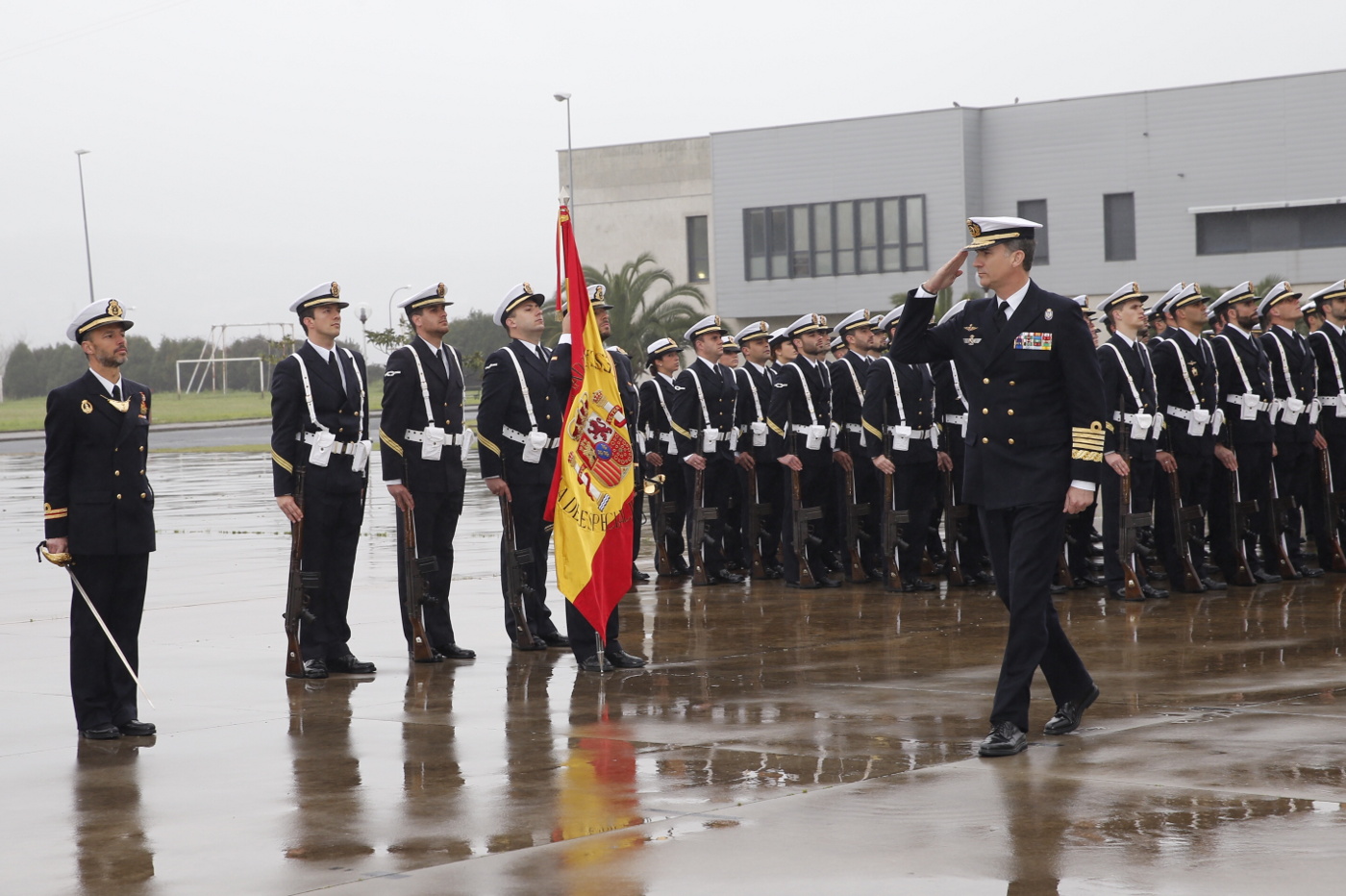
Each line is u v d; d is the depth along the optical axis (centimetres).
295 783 584
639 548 1486
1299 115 3516
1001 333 628
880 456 1120
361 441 848
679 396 1227
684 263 4575
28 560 1475
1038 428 621
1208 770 561
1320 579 1136
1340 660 791
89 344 707
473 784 571
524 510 905
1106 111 3738
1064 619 966
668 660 854
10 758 641
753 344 1248
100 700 681
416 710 722
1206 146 3625
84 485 689
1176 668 776
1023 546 618
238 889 453
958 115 3875
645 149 4594
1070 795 531
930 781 557
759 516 1232
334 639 840
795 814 516
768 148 4200
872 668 806
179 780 596
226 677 823
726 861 466
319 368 841
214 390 9806
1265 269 3591
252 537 1653
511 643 926
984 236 628
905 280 4009
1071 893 430
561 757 614
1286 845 466
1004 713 606
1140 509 1081
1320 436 1166
